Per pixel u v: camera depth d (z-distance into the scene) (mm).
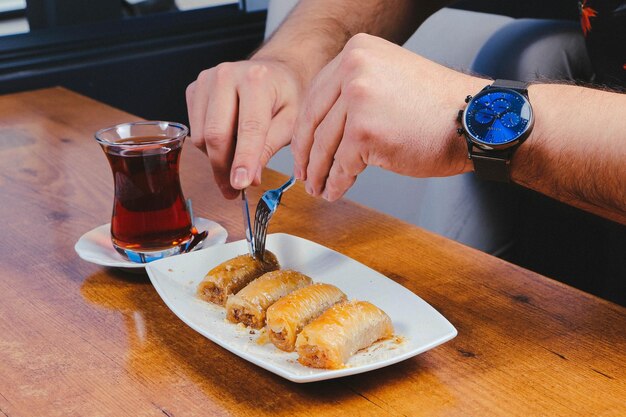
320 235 772
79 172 911
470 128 643
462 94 665
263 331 633
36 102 1154
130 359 610
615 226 1064
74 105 1139
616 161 632
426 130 659
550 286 688
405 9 981
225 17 1601
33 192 863
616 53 897
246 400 573
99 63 1442
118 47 1463
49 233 780
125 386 585
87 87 1446
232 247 722
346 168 676
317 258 713
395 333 624
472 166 675
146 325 646
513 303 667
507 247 1119
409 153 661
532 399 571
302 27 910
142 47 1491
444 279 700
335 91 676
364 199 1200
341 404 569
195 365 604
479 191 1083
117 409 567
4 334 638
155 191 704
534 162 655
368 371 595
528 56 1060
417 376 592
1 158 951
